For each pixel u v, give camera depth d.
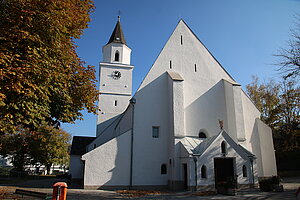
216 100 23.28
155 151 20.45
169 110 21.30
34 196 12.48
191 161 17.56
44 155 39.50
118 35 36.97
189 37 24.69
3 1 9.12
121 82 35.53
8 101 8.70
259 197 13.28
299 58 14.30
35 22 9.36
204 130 22.36
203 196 14.27
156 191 17.45
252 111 23.81
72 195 15.01
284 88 29.62
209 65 24.27
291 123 30.58
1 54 7.80
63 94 11.18
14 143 36.97
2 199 12.21
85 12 12.88
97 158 19.11
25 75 8.55
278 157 32.91
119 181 19.08
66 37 11.30
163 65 22.86
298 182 22.45
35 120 9.67
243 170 18.50
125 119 25.94
